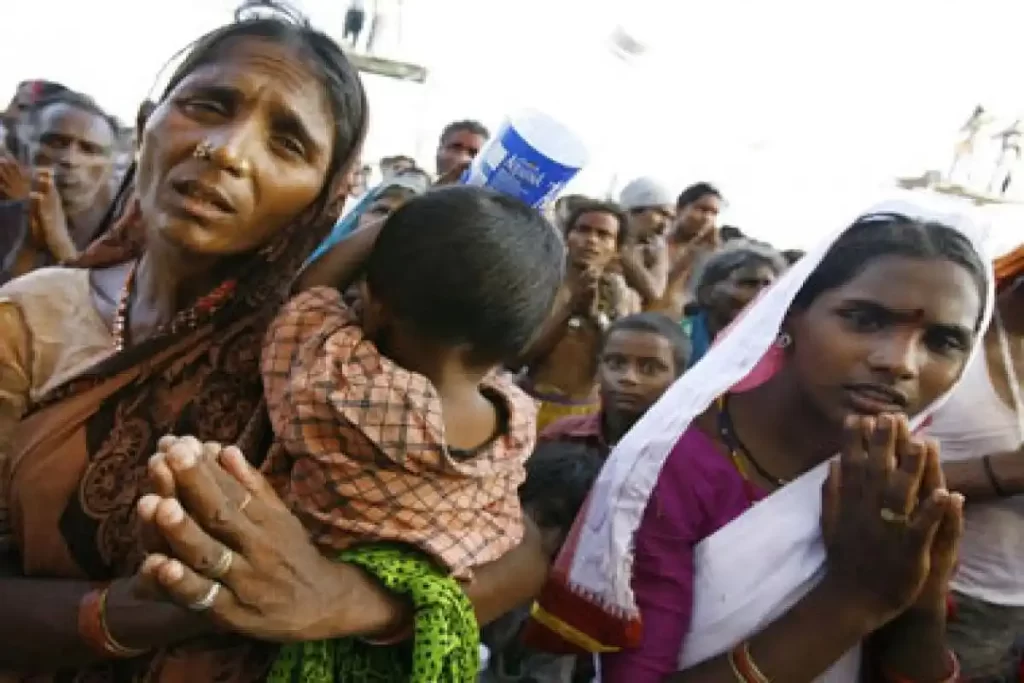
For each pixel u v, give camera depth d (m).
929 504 1.10
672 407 1.27
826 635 1.15
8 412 1.00
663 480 1.23
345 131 1.01
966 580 1.49
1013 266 1.50
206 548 0.70
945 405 1.50
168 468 0.69
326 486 0.93
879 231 1.23
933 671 1.27
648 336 2.39
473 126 4.24
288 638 0.79
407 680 0.96
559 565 1.29
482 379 1.02
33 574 1.02
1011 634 1.52
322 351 0.94
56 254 2.22
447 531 0.95
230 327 1.05
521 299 0.94
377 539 0.93
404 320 0.94
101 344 1.05
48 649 0.94
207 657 1.03
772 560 1.21
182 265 1.00
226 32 0.99
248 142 0.93
